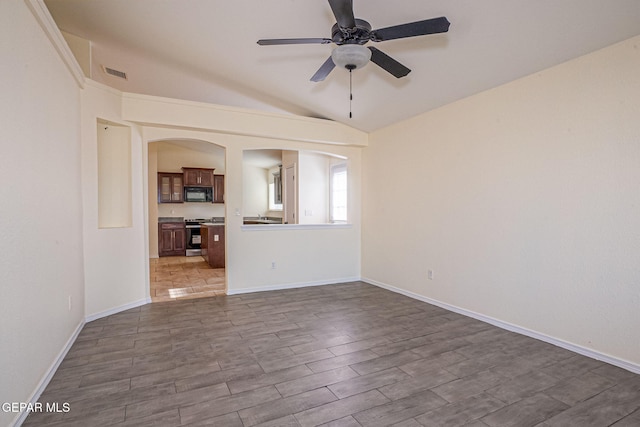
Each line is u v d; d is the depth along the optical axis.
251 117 4.47
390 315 3.70
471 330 3.24
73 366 2.49
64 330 2.68
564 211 2.79
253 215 9.58
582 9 2.22
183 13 2.99
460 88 3.48
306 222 6.53
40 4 2.12
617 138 2.47
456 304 3.80
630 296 2.42
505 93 3.25
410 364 2.54
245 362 2.57
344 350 2.79
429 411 1.95
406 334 3.14
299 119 4.78
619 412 1.94
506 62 2.92
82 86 3.28
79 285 3.20
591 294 2.63
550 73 2.88
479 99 3.50
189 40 3.45
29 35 2.06
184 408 1.97
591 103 2.61
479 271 3.53
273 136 4.64
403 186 4.57
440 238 4.00
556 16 2.32
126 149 3.96
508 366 2.50
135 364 2.53
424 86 3.60
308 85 4.11
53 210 2.45
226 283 4.62
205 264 7.16
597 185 2.58
